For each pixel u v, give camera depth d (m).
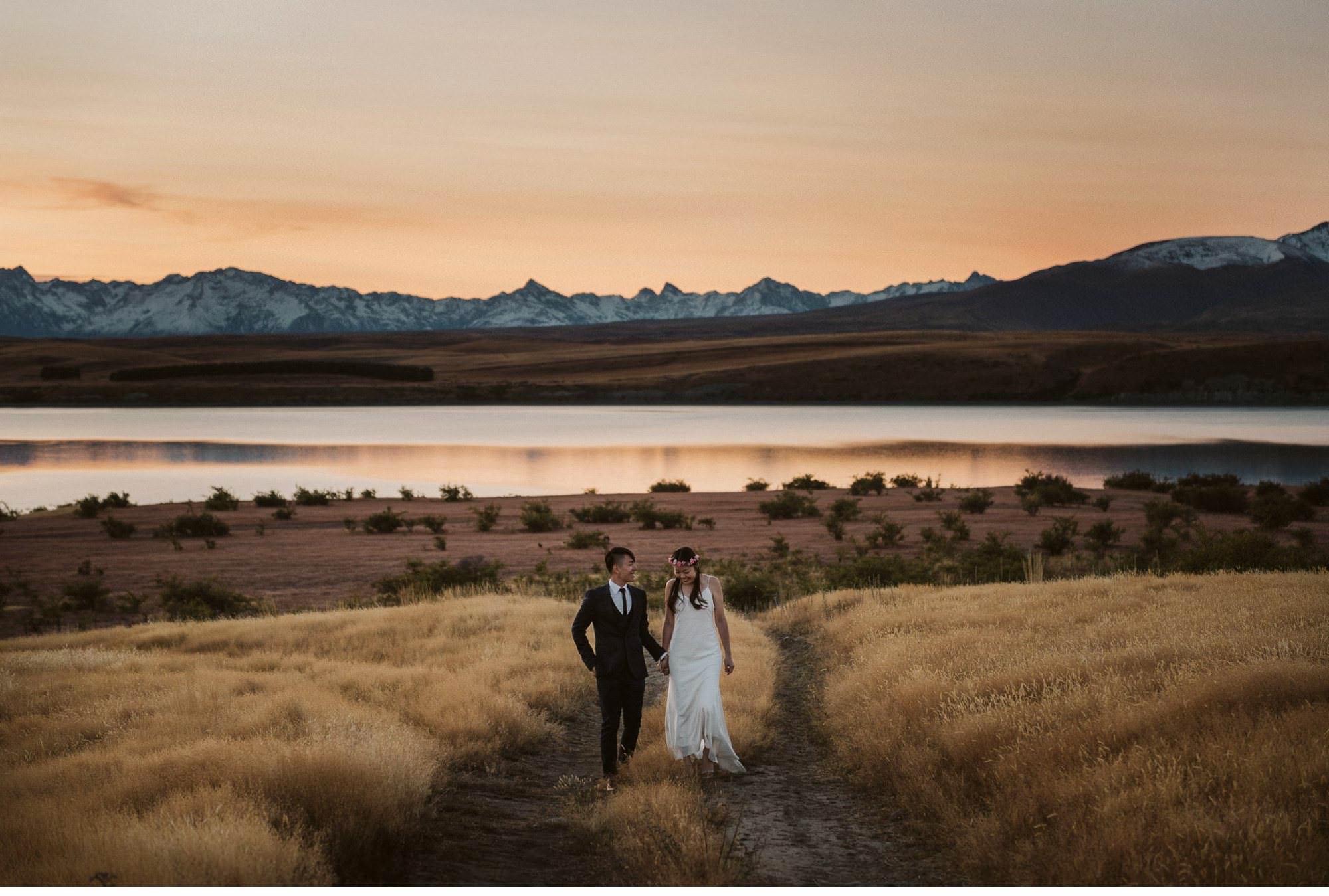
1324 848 4.28
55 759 6.83
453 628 14.58
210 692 9.20
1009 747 6.30
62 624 19.66
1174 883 4.21
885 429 99.88
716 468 63.03
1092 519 34.81
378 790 5.61
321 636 14.07
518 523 37.12
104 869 4.31
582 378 196.12
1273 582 14.41
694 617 7.33
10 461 68.12
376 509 42.03
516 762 7.94
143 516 39.44
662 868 5.04
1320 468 59.97
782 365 184.38
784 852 5.50
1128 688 7.18
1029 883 4.56
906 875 5.10
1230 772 5.13
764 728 8.61
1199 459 66.62
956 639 10.67
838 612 16.64
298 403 165.75
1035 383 165.75
